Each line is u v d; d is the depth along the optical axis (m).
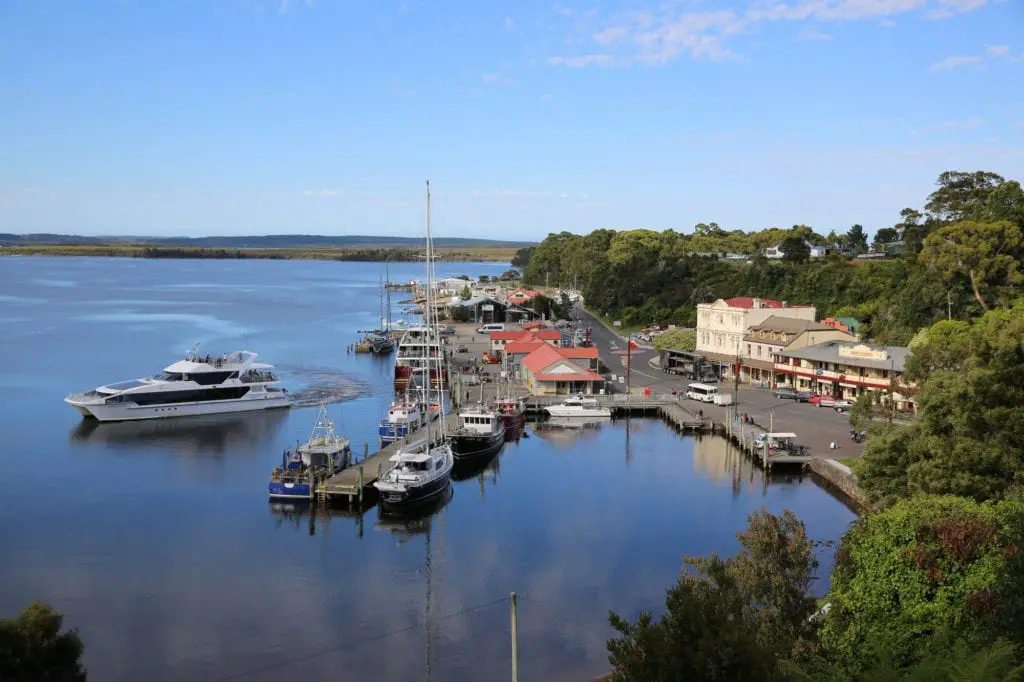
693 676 21.14
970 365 52.41
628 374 119.06
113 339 175.50
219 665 41.44
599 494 70.94
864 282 160.75
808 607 31.41
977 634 25.95
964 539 30.17
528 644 43.72
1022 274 117.06
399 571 53.50
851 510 65.94
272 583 51.41
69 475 75.94
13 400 110.69
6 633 24.36
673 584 51.22
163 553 56.34
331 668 41.28
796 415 98.12
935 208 160.62
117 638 43.97
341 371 142.00
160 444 88.88
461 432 84.50
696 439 93.44
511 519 64.19
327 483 68.00
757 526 32.38
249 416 104.06
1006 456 46.09
